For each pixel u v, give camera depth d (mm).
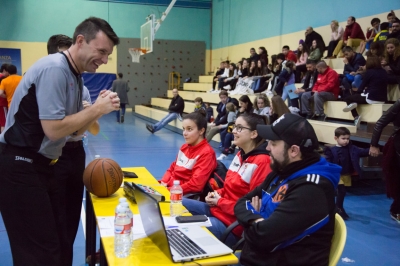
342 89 7332
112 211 2213
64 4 15625
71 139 2506
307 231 1741
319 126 6344
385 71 6199
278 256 1800
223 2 16047
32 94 1836
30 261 1908
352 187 5676
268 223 1745
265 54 10898
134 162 6922
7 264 3039
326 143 6176
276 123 1904
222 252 1687
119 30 16438
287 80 8320
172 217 2152
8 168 1865
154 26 14508
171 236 1862
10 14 15031
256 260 1855
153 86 17234
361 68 6996
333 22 9078
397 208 4227
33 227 1911
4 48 15086
